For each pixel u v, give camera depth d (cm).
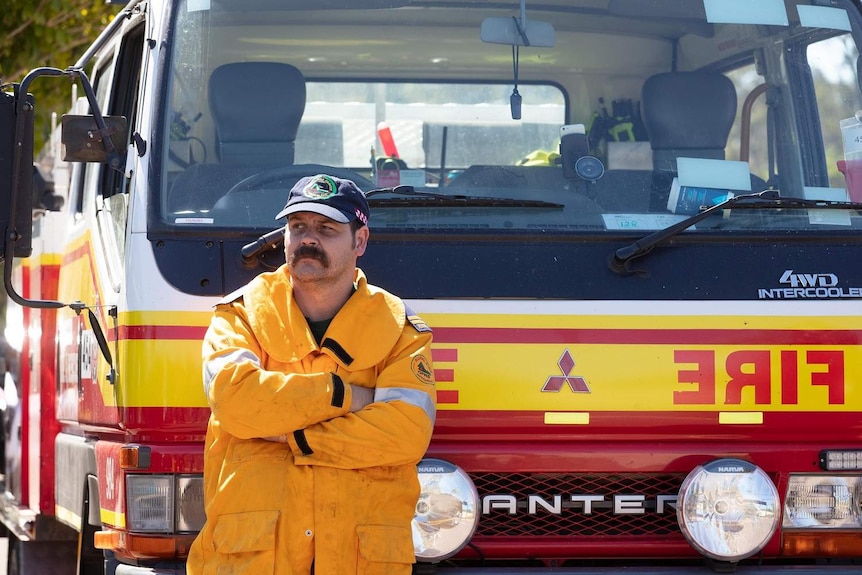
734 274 502
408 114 566
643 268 498
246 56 542
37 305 501
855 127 570
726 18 586
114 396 506
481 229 500
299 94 543
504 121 571
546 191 543
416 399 434
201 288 485
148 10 545
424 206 504
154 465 481
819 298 504
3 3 1507
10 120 489
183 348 481
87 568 589
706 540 482
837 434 505
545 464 490
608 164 557
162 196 501
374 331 439
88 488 584
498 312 488
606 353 491
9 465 809
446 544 474
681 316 495
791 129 578
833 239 512
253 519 423
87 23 1578
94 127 506
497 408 485
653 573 486
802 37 586
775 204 514
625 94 583
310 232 437
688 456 496
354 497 427
